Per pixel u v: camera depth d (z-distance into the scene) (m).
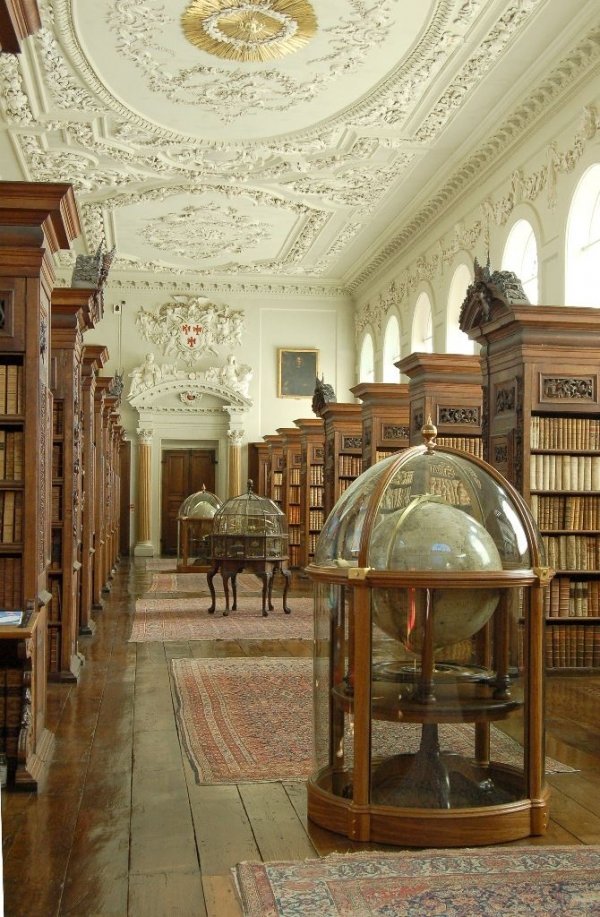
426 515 4.64
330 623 4.75
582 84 12.21
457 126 15.16
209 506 18.72
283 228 21.78
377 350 23.94
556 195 13.12
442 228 18.58
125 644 10.51
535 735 4.53
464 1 11.52
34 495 5.76
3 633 5.23
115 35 12.53
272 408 26.41
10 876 4.05
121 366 25.98
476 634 4.60
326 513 17.22
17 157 16.94
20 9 3.38
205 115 15.15
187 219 21.11
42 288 5.96
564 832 4.55
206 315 26.14
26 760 5.27
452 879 3.93
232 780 5.43
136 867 4.15
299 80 13.82
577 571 8.95
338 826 4.54
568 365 8.92
